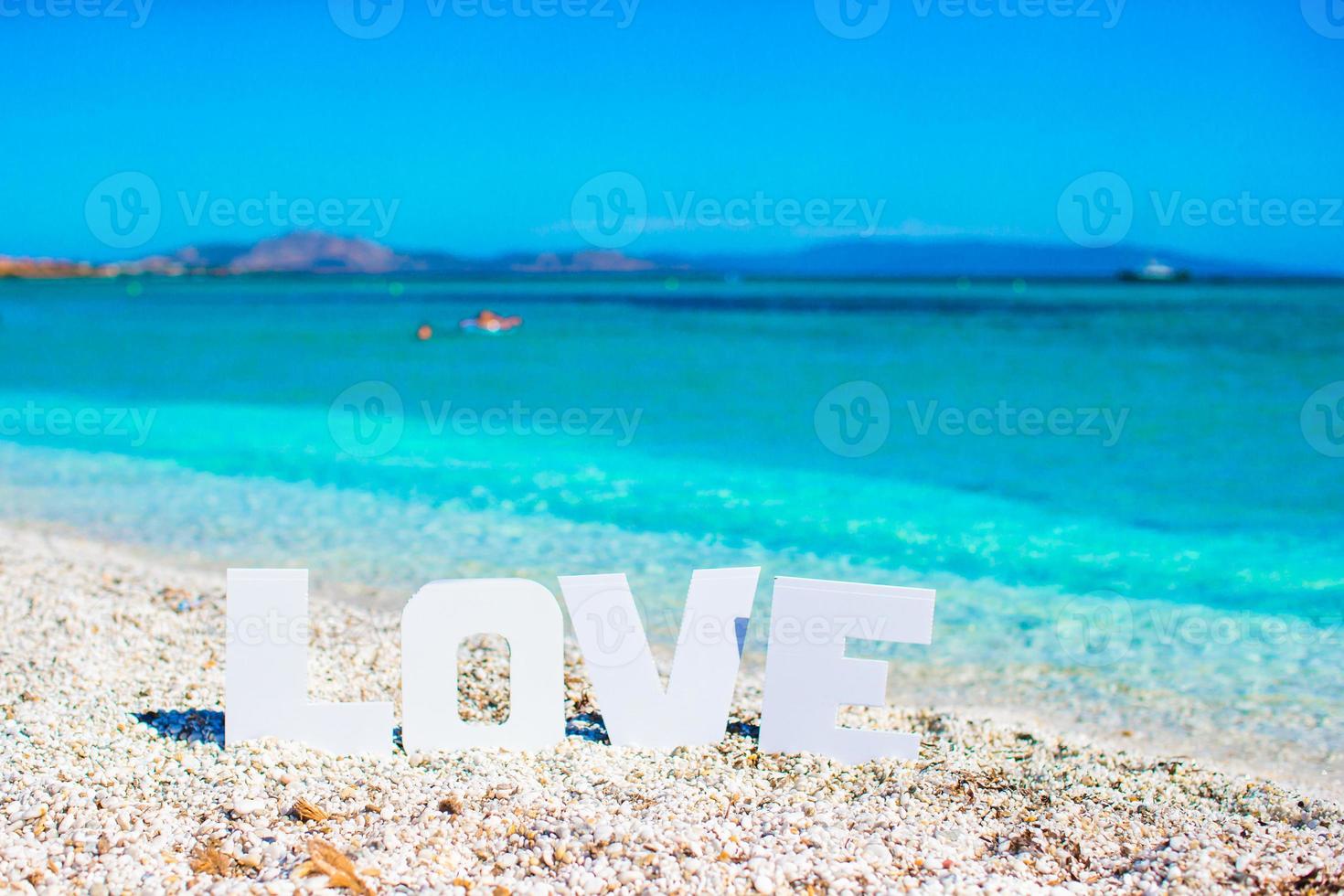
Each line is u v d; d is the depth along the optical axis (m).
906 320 37.22
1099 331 31.70
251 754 5.18
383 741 5.40
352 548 10.89
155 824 4.49
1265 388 20.89
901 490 13.62
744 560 10.42
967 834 4.61
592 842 4.35
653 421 19.39
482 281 89.38
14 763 5.12
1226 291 53.62
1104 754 6.06
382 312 47.34
